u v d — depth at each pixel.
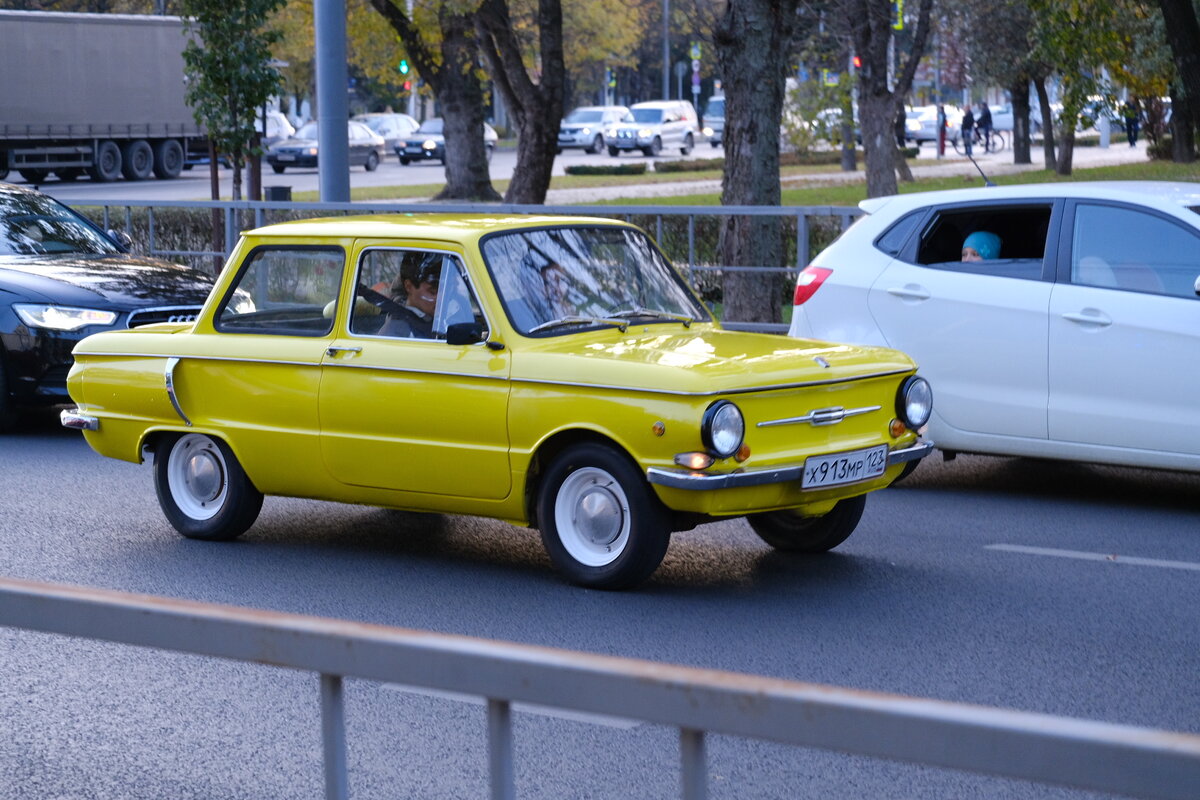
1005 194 9.73
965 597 7.29
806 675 6.02
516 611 7.07
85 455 11.87
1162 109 47.97
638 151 71.00
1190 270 9.05
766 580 7.68
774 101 16.88
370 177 51.59
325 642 2.66
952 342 9.69
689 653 6.34
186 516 8.70
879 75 26.45
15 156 45.03
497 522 9.31
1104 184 9.66
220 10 21.09
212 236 18.33
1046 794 4.75
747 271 15.52
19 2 66.38
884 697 2.20
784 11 16.67
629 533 7.18
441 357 7.58
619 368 7.07
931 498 9.94
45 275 12.80
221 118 21.34
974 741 2.10
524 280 7.69
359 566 8.07
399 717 5.66
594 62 76.94
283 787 4.96
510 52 27.84
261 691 6.00
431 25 31.94
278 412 8.14
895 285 9.92
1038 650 6.37
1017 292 9.48
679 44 92.06
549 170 28.16
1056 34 20.98
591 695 2.43
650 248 8.57
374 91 75.94
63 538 8.80
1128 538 8.65
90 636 2.88
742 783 4.90
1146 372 9.02
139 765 5.17
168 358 8.52
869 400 7.57
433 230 7.77
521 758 5.18
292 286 8.21
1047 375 9.36
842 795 4.78
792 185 41.78
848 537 8.68
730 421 6.84
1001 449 9.60
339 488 8.03
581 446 7.27
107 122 47.38
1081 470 11.06
